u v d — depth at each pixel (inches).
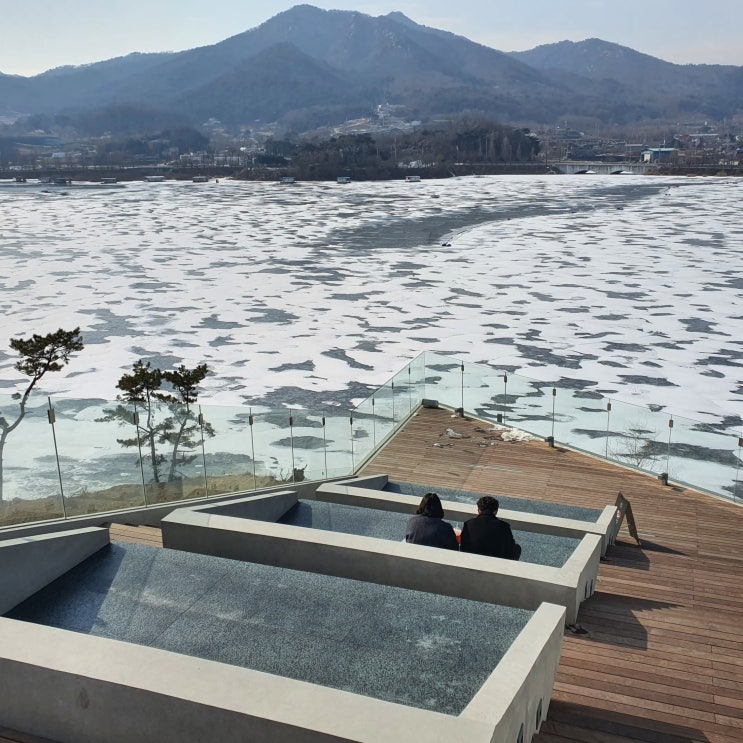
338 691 121.0
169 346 1557.6
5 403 286.0
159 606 180.4
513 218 3939.5
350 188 6752.0
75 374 1355.8
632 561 292.0
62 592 191.2
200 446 353.4
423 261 2603.3
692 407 1218.6
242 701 119.0
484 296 2033.7
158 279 2301.9
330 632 164.9
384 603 178.1
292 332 1672.0
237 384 1317.7
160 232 3526.1
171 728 122.6
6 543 187.3
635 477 439.8
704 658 192.7
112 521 316.2
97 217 4330.7
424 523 227.8
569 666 188.2
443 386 596.1
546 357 1483.8
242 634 165.6
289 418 400.5
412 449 497.4
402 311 1867.6
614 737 158.1
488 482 434.0
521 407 546.3
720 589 258.1
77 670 127.3
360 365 1434.5
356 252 2822.3
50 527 297.3
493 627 166.7
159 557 207.9
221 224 3850.9
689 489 416.5
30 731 133.6
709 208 4387.3
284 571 195.8
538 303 1941.4
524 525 302.8
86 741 129.6
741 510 380.2
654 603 228.8
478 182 7475.4
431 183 7352.4
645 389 1301.7
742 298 1969.7
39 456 294.8
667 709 169.3
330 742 112.0
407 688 144.3
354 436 458.6
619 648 197.5
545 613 160.2
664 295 2014.0
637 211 4247.0
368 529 292.0
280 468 399.2
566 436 503.5
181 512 245.4
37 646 134.0
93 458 310.7
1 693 133.5
